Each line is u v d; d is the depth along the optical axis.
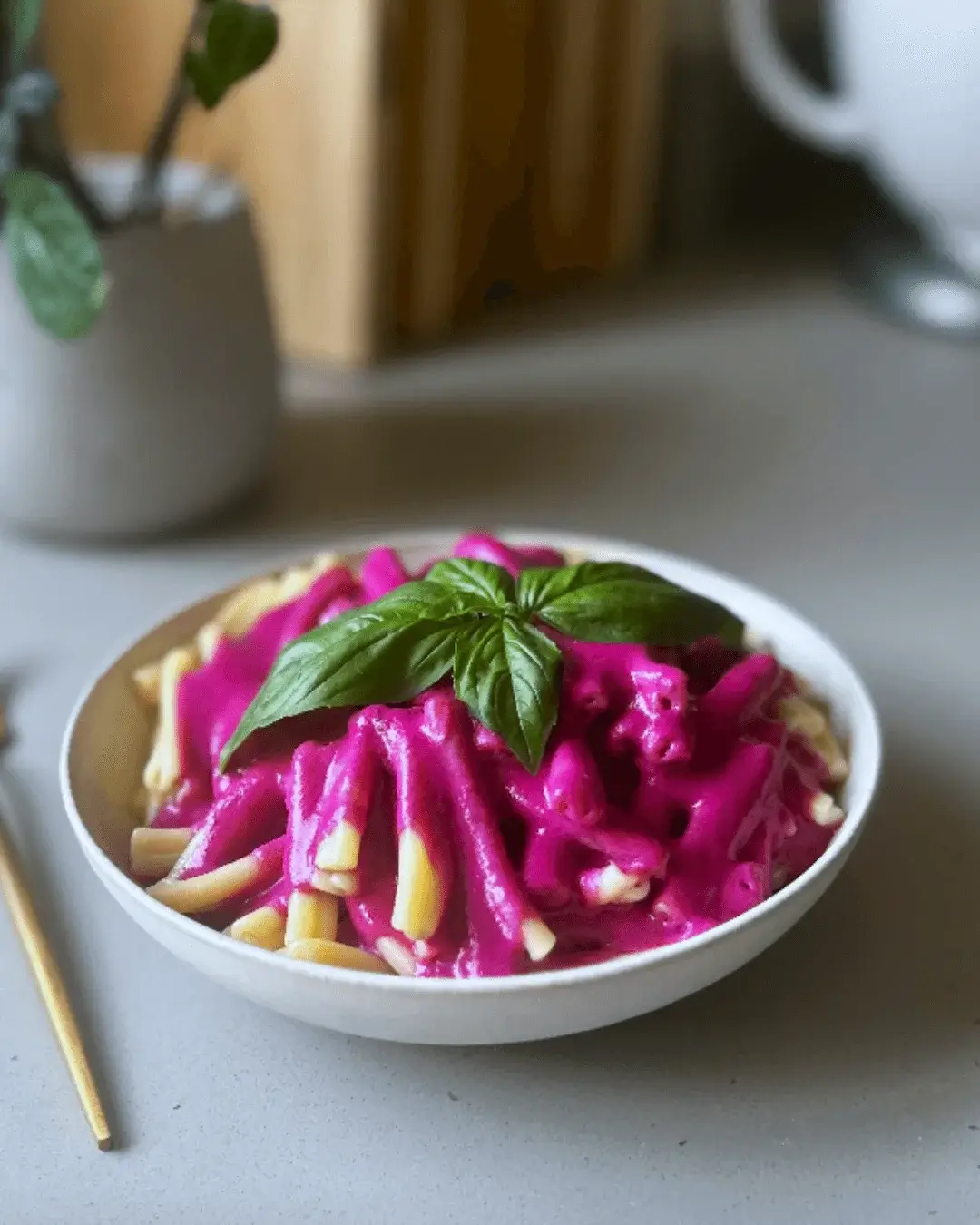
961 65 0.82
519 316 1.02
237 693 0.53
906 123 0.88
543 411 0.85
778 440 0.81
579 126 1.02
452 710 0.48
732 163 1.17
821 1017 0.49
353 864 0.47
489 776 0.48
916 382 0.89
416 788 0.47
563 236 1.05
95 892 0.54
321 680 0.48
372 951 0.48
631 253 1.11
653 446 0.80
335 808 0.48
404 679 0.48
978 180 0.88
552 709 0.47
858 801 0.49
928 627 0.65
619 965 0.43
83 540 0.72
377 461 0.79
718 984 0.50
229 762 0.51
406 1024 0.44
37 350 0.66
